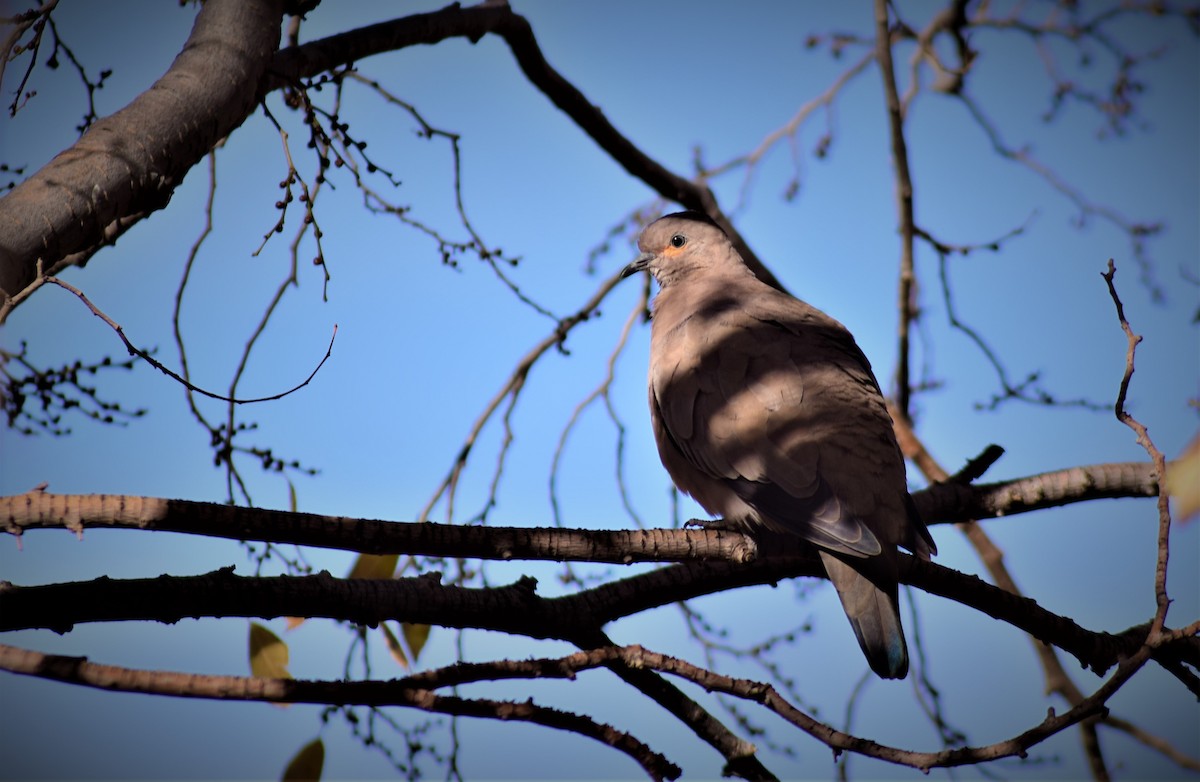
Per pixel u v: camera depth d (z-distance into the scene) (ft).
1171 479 9.97
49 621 18.57
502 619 22.30
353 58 25.80
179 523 18.45
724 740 22.70
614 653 18.40
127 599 18.88
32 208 18.03
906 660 25.50
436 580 21.98
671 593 24.53
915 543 26.94
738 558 23.35
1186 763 31.42
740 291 35.27
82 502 17.95
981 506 29.53
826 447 28.25
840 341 32.12
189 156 20.30
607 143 38.34
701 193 41.39
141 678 16.08
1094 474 29.50
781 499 27.99
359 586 20.83
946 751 18.98
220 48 21.29
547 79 35.35
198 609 19.31
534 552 21.31
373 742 26.14
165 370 18.24
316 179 25.61
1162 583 19.57
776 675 31.99
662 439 33.06
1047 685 32.65
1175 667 25.77
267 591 19.80
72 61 25.50
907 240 37.76
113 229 24.20
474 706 17.22
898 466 28.68
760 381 30.22
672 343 33.14
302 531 19.35
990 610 25.63
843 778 30.99
